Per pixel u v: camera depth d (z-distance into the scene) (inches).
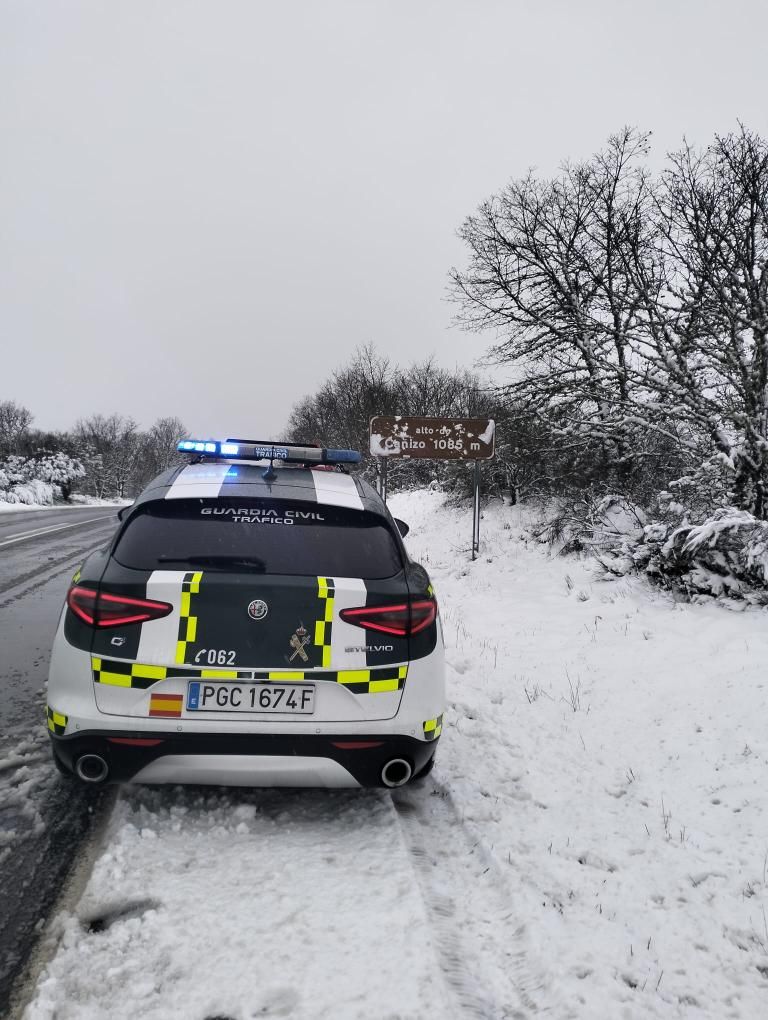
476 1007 86.4
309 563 122.9
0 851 115.0
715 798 140.9
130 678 112.4
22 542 588.1
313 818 129.3
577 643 248.5
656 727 176.9
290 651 115.0
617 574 314.0
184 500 130.0
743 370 284.5
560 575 351.3
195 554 120.7
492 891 111.1
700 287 343.6
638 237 426.3
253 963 90.7
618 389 402.6
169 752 111.7
